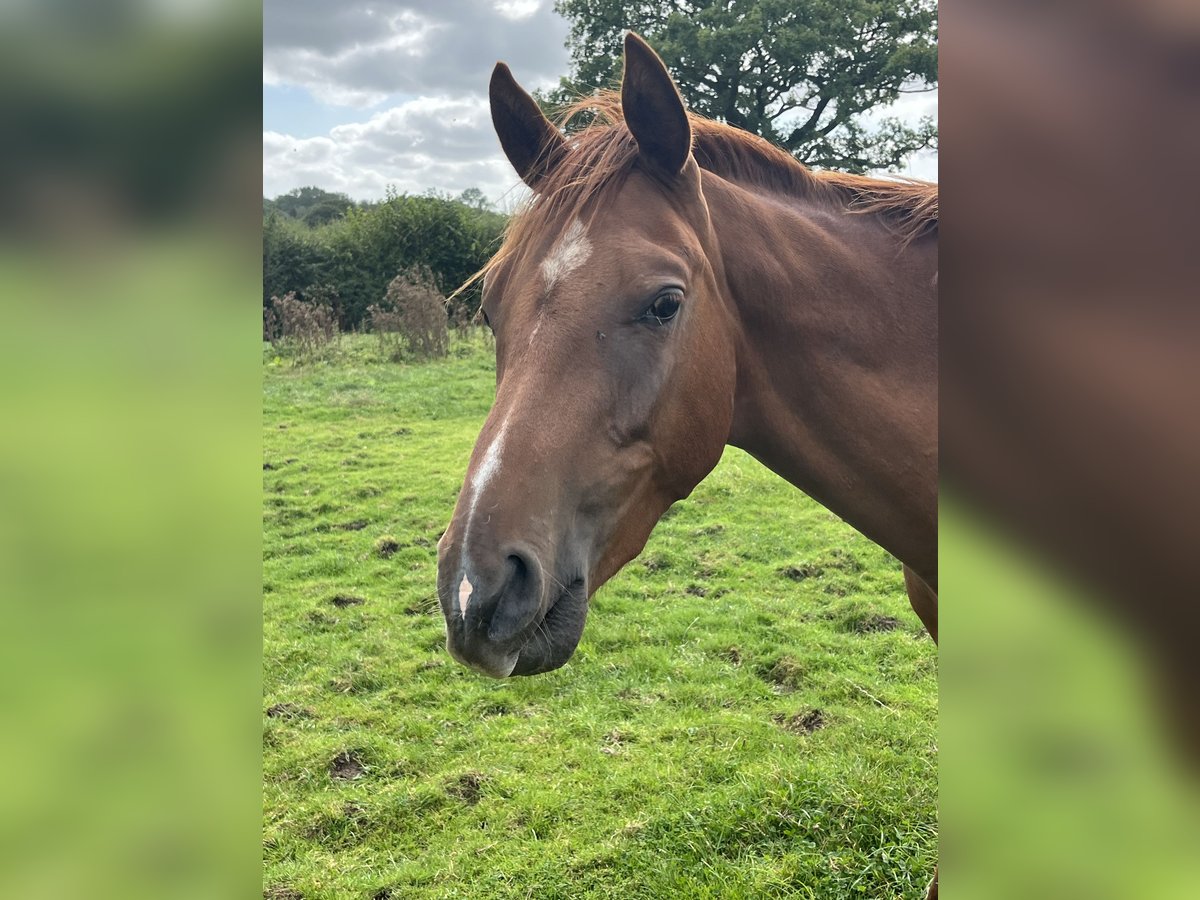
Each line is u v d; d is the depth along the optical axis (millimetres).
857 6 21203
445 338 14492
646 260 1612
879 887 2697
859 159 23078
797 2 21094
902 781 3166
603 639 4688
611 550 1666
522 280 1681
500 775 3512
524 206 1882
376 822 3273
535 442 1515
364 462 8273
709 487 7508
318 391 11633
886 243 1958
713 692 4074
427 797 3383
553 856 3006
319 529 6637
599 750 3648
